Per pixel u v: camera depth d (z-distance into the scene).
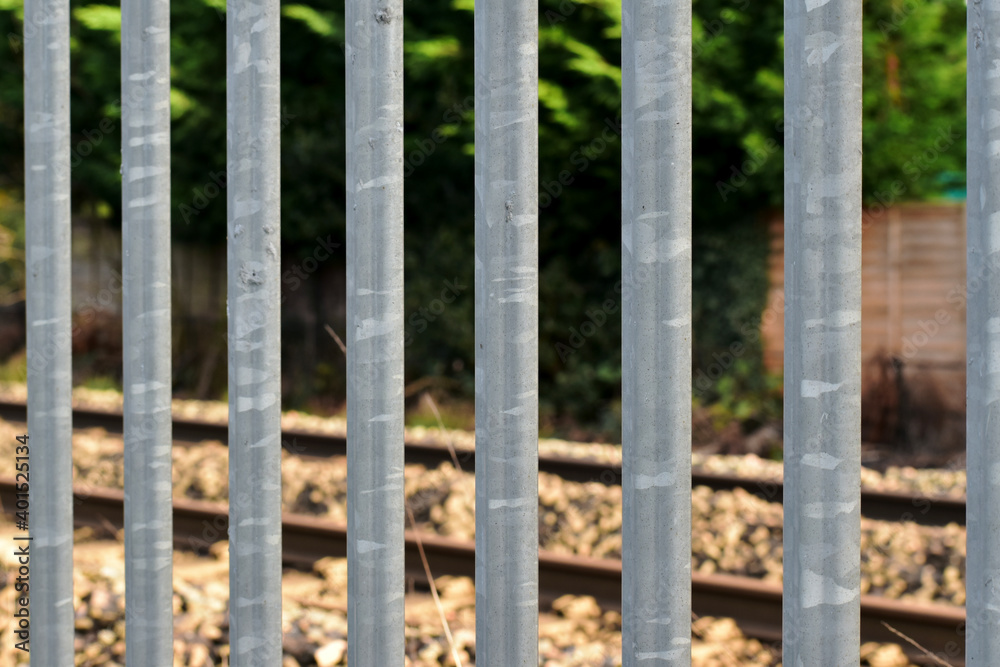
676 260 1.15
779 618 3.77
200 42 12.07
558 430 11.28
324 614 3.64
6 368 13.95
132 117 1.47
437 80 11.51
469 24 11.05
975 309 1.08
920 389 9.52
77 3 12.57
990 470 1.06
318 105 12.24
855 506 1.09
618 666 3.34
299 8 11.03
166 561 1.51
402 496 1.34
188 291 13.42
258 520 1.39
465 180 11.84
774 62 9.80
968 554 1.09
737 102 9.84
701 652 3.55
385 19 1.29
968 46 1.08
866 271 9.95
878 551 4.83
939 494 5.47
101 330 13.98
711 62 9.92
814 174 1.08
